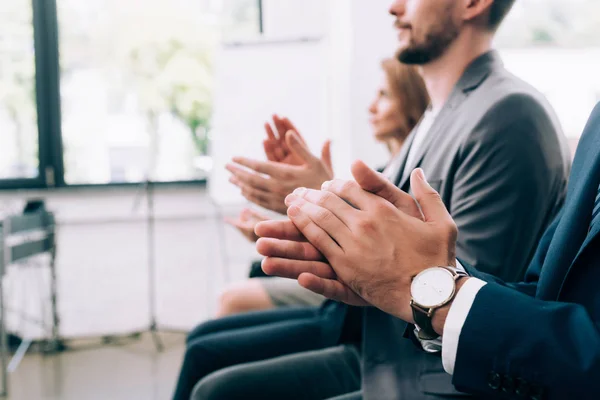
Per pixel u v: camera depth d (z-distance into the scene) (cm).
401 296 53
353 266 53
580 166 65
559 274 57
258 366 116
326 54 310
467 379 50
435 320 51
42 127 355
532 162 88
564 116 255
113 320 357
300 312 153
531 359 47
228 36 371
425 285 51
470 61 106
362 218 53
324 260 57
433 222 54
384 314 84
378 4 307
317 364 117
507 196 87
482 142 90
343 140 306
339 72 309
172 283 361
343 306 125
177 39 369
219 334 136
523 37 273
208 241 361
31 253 288
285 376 114
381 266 52
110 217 354
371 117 203
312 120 308
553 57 272
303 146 126
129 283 358
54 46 356
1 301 250
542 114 91
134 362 304
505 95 92
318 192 57
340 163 304
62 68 359
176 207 359
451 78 109
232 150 308
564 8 272
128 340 348
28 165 357
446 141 98
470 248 87
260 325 150
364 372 83
